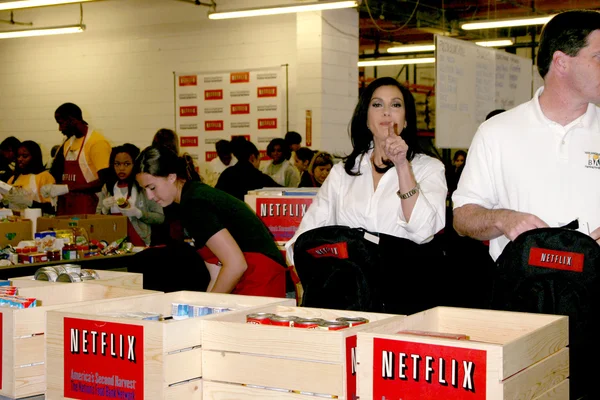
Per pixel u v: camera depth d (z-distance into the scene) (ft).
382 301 8.04
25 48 43.75
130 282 9.53
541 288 6.65
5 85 44.75
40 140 43.86
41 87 43.42
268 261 10.52
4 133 45.06
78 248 16.06
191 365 6.07
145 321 5.99
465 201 7.63
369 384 5.23
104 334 6.24
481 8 41.42
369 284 8.01
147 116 39.99
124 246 17.24
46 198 23.00
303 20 34.30
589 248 6.46
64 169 25.11
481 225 7.14
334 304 8.14
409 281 8.04
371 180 8.79
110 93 41.09
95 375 6.31
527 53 53.42
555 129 7.25
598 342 6.53
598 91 6.86
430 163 8.63
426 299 8.11
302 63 34.42
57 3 28.35
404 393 5.09
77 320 6.41
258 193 12.82
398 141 7.74
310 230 8.20
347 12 35.37
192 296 7.97
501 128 7.52
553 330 5.56
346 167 9.00
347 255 8.01
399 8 38.11
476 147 7.70
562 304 6.57
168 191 10.35
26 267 14.70
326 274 8.18
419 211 7.82
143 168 10.12
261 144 36.27
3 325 6.89
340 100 35.32
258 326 5.84
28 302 7.38
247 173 23.26
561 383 5.72
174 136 23.21
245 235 10.37
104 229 18.61
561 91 7.12
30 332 6.90
